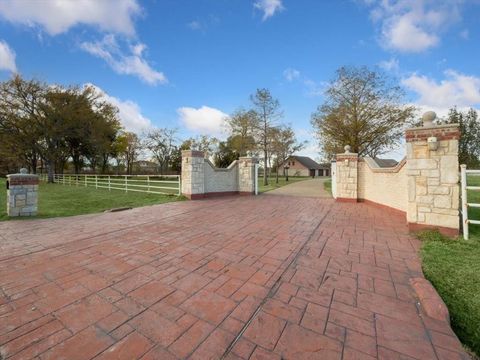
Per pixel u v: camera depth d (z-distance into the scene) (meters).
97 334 1.75
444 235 4.11
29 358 1.51
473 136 22.03
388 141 17.17
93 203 8.41
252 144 22.73
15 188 5.88
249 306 2.11
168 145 36.41
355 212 6.66
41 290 2.38
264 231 4.61
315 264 3.03
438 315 1.95
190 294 2.31
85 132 22.80
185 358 1.52
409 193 4.48
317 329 1.81
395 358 1.53
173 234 4.40
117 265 3.00
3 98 19.16
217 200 9.31
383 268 2.91
